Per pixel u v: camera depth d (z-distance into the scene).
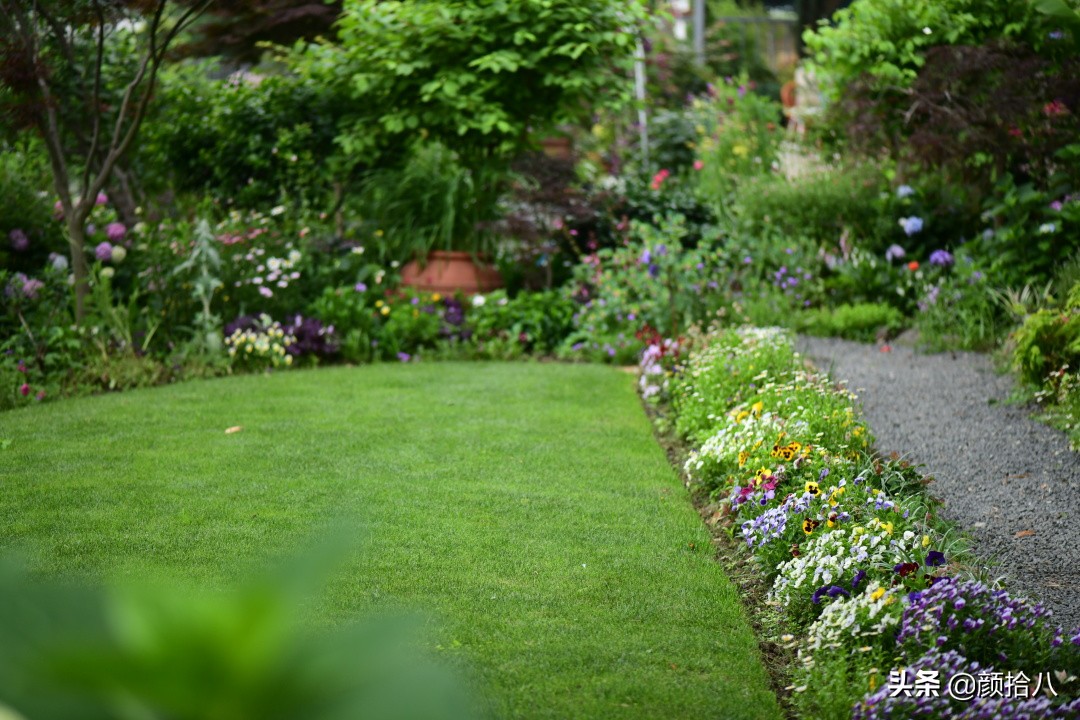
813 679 2.71
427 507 4.34
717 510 4.44
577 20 9.02
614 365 8.04
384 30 9.09
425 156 9.59
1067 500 4.25
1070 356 5.60
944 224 8.80
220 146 9.66
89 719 0.62
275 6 10.89
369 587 3.42
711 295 8.47
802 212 9.35
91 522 4.06
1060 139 7.79
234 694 0.64
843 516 3.62
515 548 3.87
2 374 6.39
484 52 9.10
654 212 10.44
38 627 0.64
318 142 9.74
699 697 2.72
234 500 4.39
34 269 7.95
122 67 9.07
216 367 7.44
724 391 5.68
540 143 10.02
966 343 7.06
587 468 5.01
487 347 8.31
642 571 3.68
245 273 8.23
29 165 8.70
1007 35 8.21
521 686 2.75
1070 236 7.48
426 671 0.66
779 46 19.00
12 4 6.58
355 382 7.04
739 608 3.37
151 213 9.02
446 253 9.05
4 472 4.75
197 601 0.65
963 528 4.01
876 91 8.68
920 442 5.11
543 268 9.45
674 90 15.51
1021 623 2.85
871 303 8.48
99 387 6.75
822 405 5.09
